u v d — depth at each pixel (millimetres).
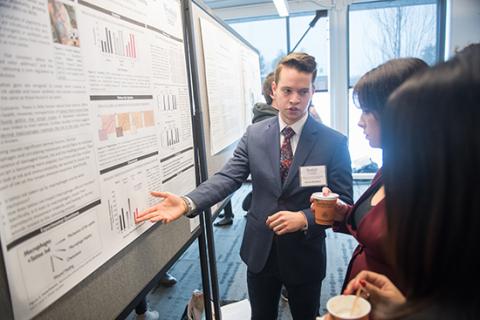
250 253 1470
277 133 1445
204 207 1248
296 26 5031
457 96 407
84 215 731
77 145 711
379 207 891
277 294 1522
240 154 1523
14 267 558
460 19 4258
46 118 627
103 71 806
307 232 1282
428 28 4535
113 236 843
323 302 2240
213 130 1854
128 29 921
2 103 537
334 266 2752
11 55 554
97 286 783
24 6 582
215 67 1942
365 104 875
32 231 594
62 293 664
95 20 779
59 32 664
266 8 4980
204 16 1812
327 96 5043
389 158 476
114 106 849
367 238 901
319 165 1361
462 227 400
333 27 4734
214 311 1650
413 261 443
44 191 621
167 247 1175
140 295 971
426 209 427
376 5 4598
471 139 394
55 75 652
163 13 1154
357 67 4820
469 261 404
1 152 536
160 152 1104
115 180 851
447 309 415
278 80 1399
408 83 466
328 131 1422
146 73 1019
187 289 2531
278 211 1399
